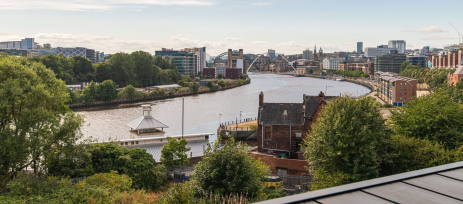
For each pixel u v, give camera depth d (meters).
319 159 37.34
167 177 52.06
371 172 35.22
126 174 45.41
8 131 41.69
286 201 11.71
